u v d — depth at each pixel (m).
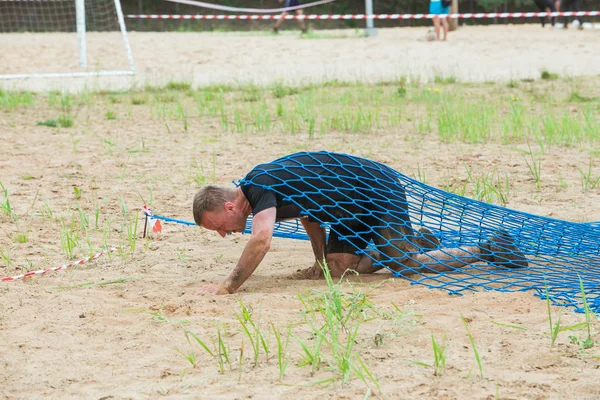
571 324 8.73
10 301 10.13
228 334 8.77
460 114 25.62
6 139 23.27
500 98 30.09
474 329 8.67
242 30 66.44
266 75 39.12
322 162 10.87
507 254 11.09
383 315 9.17
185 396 7.27
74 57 44.75
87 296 10.34
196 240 13.52
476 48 45.97
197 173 18.03
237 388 7.39
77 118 27.45
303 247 13.23
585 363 7.68
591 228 12.03
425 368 7.69
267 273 11.70
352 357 7.93
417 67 40.34
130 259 12.35
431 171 18.45
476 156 20.19
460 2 80.81
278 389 7.34
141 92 34.38
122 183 17.59
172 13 77.44
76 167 19.30
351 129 24.44
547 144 21.72
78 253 12.59
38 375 7.85
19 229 13.95
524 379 7.37
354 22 76.19
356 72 39.31
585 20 72.19
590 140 22.12
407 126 25.08
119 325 9.23
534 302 9.58
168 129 24.41
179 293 10.47
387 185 11.06
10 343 8.67
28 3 68.06
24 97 31.27
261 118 25.83
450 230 12.10
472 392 7.15
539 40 48.97
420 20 79.38
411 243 10.99
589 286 10.16
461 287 10.41
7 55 45.03
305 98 30.25
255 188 10.33
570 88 33.00
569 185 16.89
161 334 8.87
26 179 17.97
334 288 9.32
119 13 40.12
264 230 10.20
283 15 55.16
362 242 11.33
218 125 25.81
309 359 7.82
